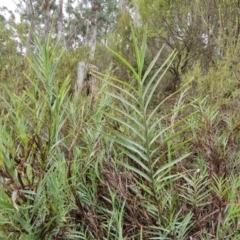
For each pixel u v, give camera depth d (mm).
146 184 1071
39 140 847
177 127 1441
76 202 994
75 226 995
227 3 3691
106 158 1152
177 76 3781
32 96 884
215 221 1062
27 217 778
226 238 979
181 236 959
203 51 4250
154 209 986
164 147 1224
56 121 852
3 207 743
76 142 1231
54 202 840
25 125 929
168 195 1046
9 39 3396
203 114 1411
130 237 969
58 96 854
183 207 1060
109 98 1351
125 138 917
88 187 1099
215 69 3488
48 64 858
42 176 840
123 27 4949
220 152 1252
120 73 3711
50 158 899
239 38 2943
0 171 756
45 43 880
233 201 986
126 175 1110
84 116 1362
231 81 2373
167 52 4555
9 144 789
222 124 1731
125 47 4707
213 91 2311
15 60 3080
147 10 5020
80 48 4684
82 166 1133
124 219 1076
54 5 13000
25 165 789
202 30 4332
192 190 1052
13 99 943
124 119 1349
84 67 2338
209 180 1079
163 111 1860
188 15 4559
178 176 1124
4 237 803
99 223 1055
